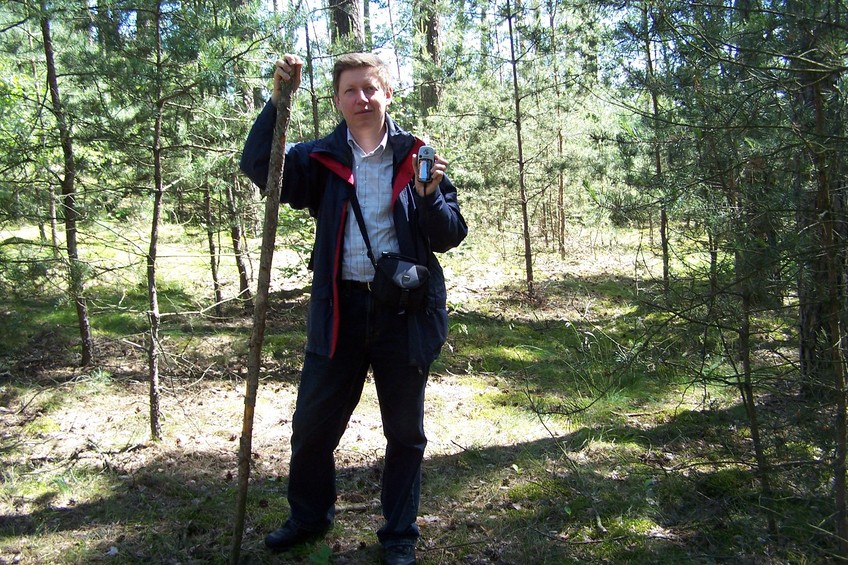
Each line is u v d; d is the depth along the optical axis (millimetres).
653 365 3264
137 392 5234
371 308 2805
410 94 10305
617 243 12742
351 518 3402
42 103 4652
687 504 3508
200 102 4875
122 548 3115
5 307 5383
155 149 4254
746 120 2662
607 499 3555
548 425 4668
